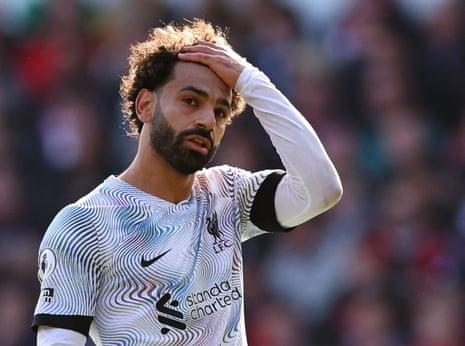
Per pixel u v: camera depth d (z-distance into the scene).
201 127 17.34
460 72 44.41
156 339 16.98
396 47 45.03
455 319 36.72
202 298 17.27
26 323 40.81
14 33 50.47
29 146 46.00
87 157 45.00
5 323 40.38
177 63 17.58
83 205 17.39
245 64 17.92
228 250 17.70
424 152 41.78
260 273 39.78
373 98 44.00
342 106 44.41
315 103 44.41
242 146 41.84
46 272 17.12
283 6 47.44
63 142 45.50
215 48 17.83
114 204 17.44
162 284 17.12
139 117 17.77
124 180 17.77
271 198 18.06
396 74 44.03
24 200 44.19
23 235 43.34
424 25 45.97
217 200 17.97
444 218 39.28
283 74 45.34
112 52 48.06
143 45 17.97
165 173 17.59
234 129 42.19
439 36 45.34
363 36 45.75
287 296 39.53
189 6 47.84
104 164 44.84
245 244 40.12
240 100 18.41
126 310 17.06
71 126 45.72
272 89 17.94
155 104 17.61
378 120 43.41
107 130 45.75
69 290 16.98
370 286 38.22
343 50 45.81
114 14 49.41
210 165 42.00
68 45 49.53
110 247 17.16
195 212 17.66
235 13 47.16
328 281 39.12
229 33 46.31
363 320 37.59
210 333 17.23
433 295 37.47
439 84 44.00
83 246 17.09
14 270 42.06
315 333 38.62
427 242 38.53
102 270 17.14
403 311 37.59
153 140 17.56
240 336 17.59
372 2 46.75
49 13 50.72
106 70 47.53
